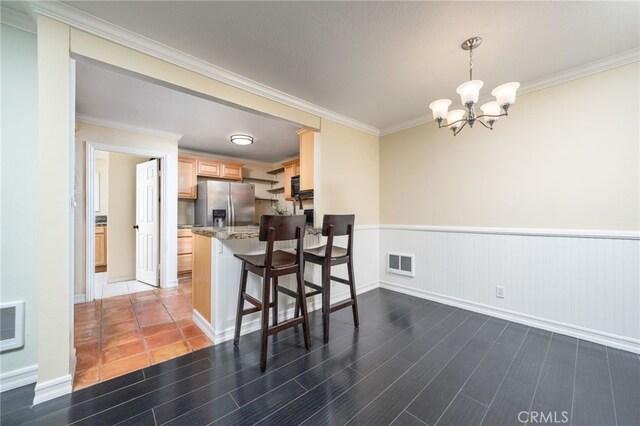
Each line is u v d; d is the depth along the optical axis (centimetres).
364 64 201
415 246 319
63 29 146
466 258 274
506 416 131
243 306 214
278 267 183
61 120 145
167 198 369
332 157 299
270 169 598
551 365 174
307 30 163
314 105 273
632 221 189
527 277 235
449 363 177
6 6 147
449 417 131
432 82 229
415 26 159
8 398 144
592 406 137
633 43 176
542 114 226
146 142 353
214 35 167
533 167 231
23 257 157
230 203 466
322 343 206
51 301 142
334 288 302
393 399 144
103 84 231
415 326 235
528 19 153
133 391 150
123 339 213
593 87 203
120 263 401
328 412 134
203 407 138
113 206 395
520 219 239
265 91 234
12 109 154
